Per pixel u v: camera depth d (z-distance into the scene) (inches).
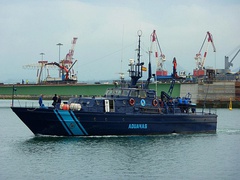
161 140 3026.6
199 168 2222.0
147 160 2378.2
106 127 3011.8
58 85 7696.9
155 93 3272.6
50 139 2942.9
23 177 2007.9
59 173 2078.0
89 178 2000.5
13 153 2512.3
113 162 2311.8
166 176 2057.1
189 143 2950.3
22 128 3976.4
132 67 3366.1
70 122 2933.1
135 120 3088.1
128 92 3142.2
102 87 7568.9
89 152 2544.3
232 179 2021.4
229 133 3570.4
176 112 3366.1
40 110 2903.5
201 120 3422.7
